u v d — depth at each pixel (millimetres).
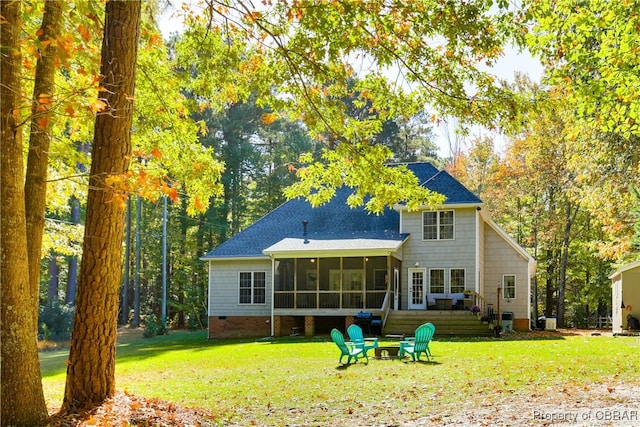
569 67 10383
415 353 16000
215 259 29266
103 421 7449
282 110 11820
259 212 47750
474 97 10203
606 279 38875
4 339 6988
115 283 8695
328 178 12117
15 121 7047
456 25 9219
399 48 10141
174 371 15633
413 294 27516
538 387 10445
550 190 37000
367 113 38969
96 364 8508
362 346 15812
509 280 28516
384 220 29109
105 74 8430
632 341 20531
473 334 23828
